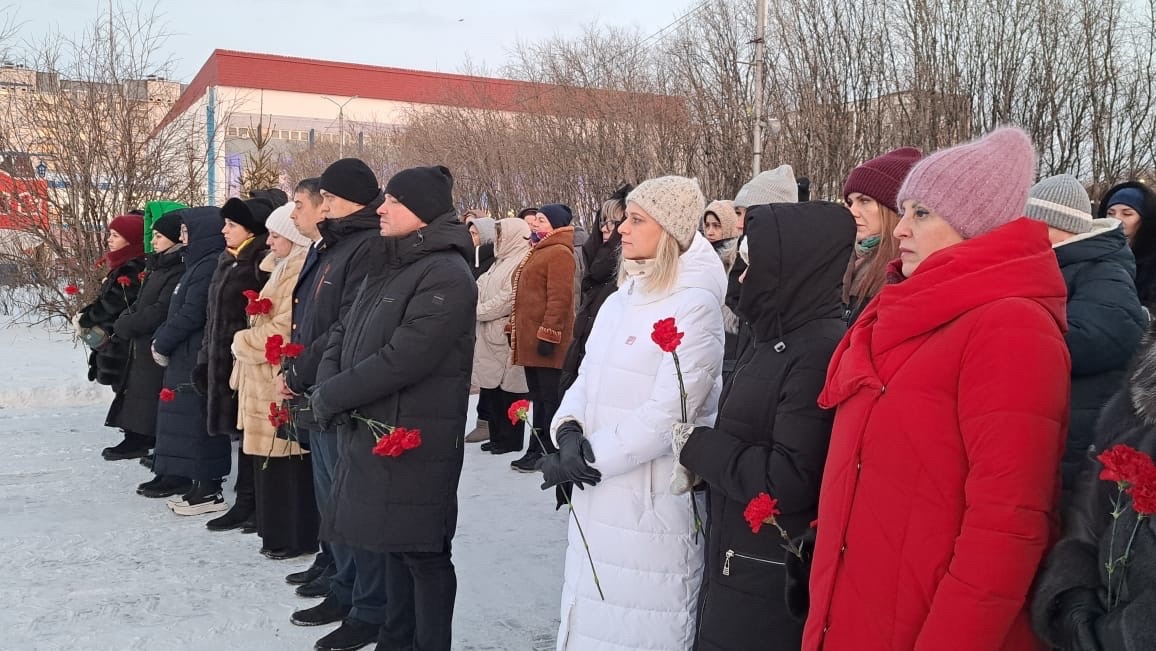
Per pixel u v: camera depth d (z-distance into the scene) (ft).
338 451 10.05
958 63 38.58
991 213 5.64
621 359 8.33
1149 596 4.36
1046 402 5.03
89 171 36.68
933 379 5.36
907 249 6.06
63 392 25.81
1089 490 5.08
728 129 44.86
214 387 14.46
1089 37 37.32
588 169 51.75
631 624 7.97
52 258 37.40
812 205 7.00
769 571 6.73
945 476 5.28
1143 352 5.04
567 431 8.43
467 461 19.99
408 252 9.86
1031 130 37.50
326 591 12.26
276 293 13.51
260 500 13.73
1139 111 36.88
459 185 61.31
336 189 11.66
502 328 20.54
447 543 9.89
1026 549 4.90
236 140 70.33
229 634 11.04
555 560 13.62
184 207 19.70
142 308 18.15
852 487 5.65
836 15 41.04
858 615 5.53
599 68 54.29
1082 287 8.41
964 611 4.93
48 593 12.23
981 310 5.24
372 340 9.75
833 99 40.75
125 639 10.84
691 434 7.17
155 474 17.28
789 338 6.88
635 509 8.00
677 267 8.38
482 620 11.41
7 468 18.84
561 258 18.81
